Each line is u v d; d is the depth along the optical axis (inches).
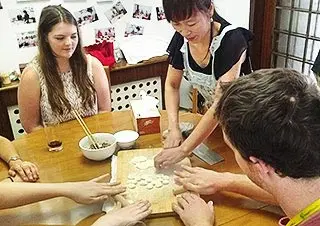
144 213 42.5
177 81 67.7
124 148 57.8
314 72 82.7
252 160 28.6
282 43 109.0
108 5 103.7
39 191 45.6
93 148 55.8
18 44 97.6
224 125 29.2
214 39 56.1
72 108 72.8
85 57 75.0
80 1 100.1
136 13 107.7
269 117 26.4
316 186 27.6
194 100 83.3
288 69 29.1
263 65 113.5
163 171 50.6
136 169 51.1
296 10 101.6
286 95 26.8
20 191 45.3
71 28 69.9
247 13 109.3
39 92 72.2
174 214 43.4
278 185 28.8
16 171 52.5
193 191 46.2
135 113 61.6
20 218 44.0
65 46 69.5
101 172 52.4
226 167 52.3
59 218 43.8
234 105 27.9
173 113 64.2
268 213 43.4
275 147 26.8
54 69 71.7
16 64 98.8
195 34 53.6
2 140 59.7
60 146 59.1
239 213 43.5
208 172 48.1
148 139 60.4
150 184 47.7
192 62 61.7
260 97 27.0
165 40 112.8
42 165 54.6
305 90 27.2
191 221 41.1
